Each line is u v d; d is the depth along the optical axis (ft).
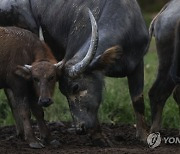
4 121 107.34
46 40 94.58
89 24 85.05
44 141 84.23
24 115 82.74
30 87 82.84
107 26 83.82
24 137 88.22
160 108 90.99
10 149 81.76
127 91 111.75
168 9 90.33
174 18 88.48
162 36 89.56
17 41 83.05
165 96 90.74
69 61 80.79
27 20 94.73
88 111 80.33
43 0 94.17
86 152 77.30
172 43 88.79
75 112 80.43
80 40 85.05
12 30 83.97
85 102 80.12
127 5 85.87
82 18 86.89
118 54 80.33
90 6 87.35
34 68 79.36
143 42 86.33
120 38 83.41
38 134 92.89
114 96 109.91
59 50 93.09
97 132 81.61
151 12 250.57
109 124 101.96
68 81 80.18
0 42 83.05
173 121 103.96
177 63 85.66
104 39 82.53
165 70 90.12
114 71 83.97
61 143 86.33
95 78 80.33
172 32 88.48
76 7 88.99
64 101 110.73
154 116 90.94
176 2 90.53
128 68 85.25
